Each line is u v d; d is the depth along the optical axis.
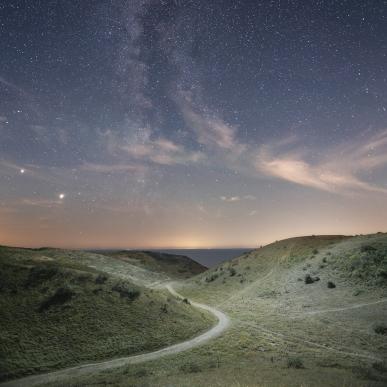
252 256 117.94
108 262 135.88
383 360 36.56
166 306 58.75
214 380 24.31
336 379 24.06
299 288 74.56
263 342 45.56
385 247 76.81
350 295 63.25
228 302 77.94
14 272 57.31
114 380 28.89
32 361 36.03
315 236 116.50
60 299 50.66
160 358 38.78
